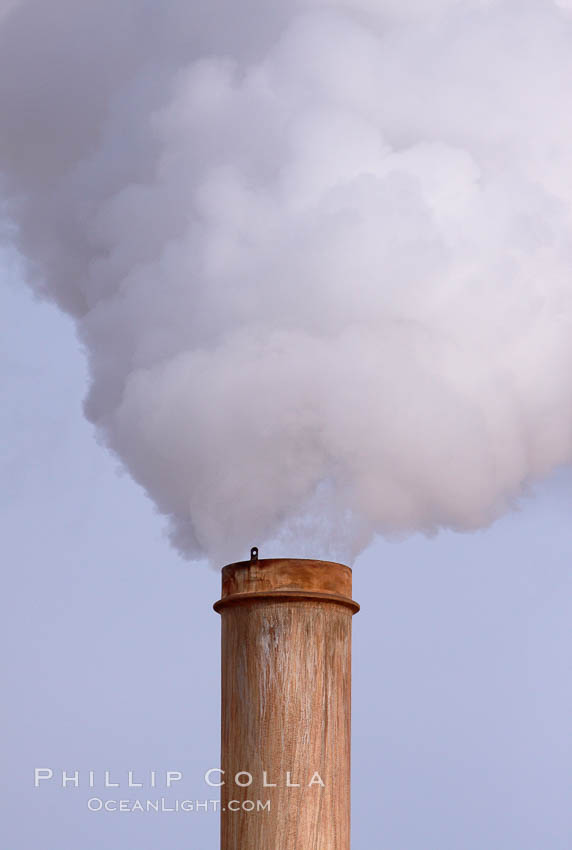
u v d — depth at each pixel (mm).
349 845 18094
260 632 18078
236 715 18047
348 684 18312
